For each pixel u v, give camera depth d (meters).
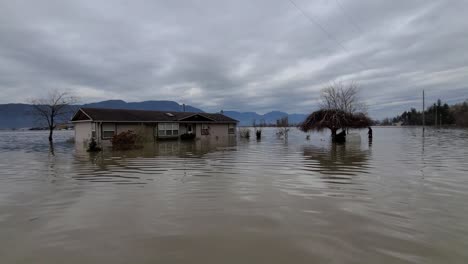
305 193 6.90
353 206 5.79
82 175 9.61
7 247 4.09
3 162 13.27
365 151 16.30
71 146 23.42
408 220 4.95
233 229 4.67
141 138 22.78
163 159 13.70
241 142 25.73
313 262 3.55
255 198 6.51
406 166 10.59
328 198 6.42
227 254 3.80
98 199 6.56
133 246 4.07
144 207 5.92
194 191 7.23
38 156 15.74
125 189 7.52
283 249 3.92
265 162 12.30
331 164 11.45
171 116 31.11
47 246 4.11
